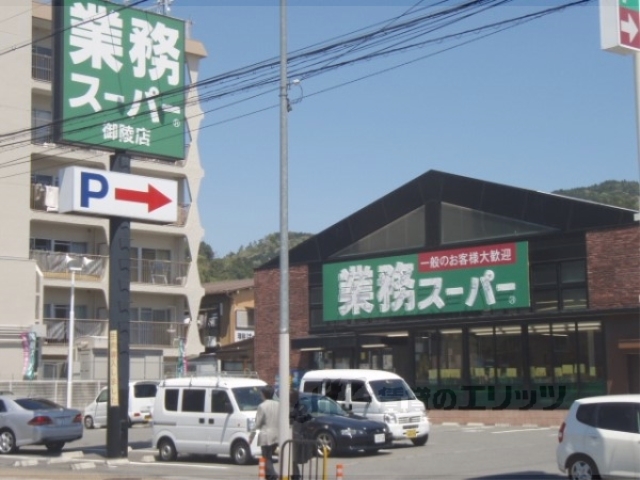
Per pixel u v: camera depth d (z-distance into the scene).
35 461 23.44
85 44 24.05
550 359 33.56
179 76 25.66
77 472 20.89
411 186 37.94
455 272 36.19
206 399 22.44
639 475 15.05
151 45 25.19
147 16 25.23
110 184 23.84
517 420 33.62
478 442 26.33
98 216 24.09
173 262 50.28
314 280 40.75
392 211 38.47
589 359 32.53
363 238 39.50
